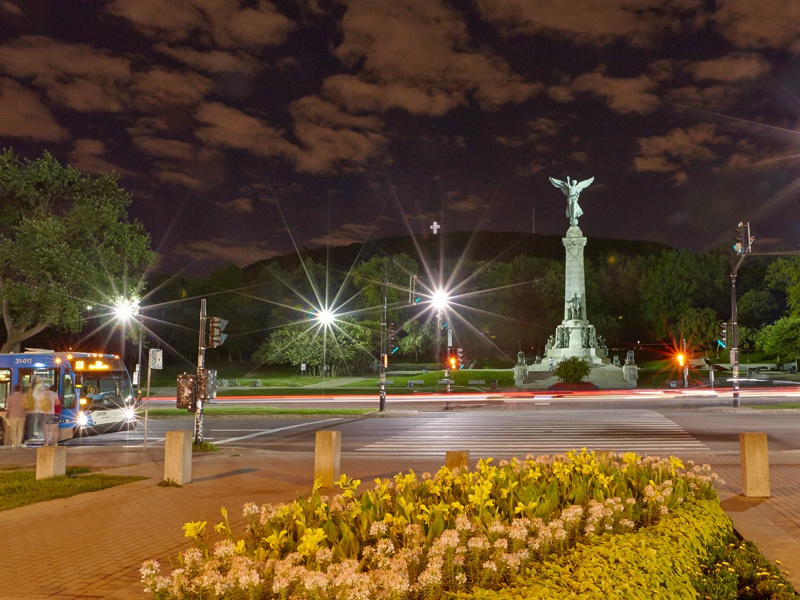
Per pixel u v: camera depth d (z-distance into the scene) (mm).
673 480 8547
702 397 48938
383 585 4410
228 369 106625
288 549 5293
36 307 46062
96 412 27141
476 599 4477
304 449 22594
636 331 114875
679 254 107875
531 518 6250
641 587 5207
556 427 27750
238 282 112062
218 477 15406
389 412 37250
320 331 80000
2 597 6977
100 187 47000
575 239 72750
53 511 11547
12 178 44062
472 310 102750
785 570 7418
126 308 46594
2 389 26266
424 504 6594
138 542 9320
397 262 91562
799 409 34875
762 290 105938
